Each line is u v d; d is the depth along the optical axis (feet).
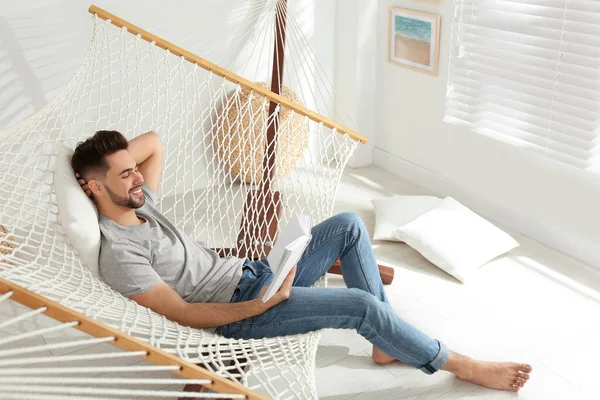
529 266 10.00
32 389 4.03
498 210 11.46
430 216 10.57
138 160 7.55
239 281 7.18
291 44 12.82
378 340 6.85
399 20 12.23
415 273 9.82
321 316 6.64
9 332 8.20
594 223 9.82
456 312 8.86
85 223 6.16
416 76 12.32
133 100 11.57
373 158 14.01
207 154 12.53
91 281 6.16
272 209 10.61
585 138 9.45
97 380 4.37
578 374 7.66
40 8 10.46
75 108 11.04
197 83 12.03
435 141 12.35
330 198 8.63
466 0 10.75
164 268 6.75
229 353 5.86
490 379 7.34
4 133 7.71
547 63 9.75
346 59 13.19
